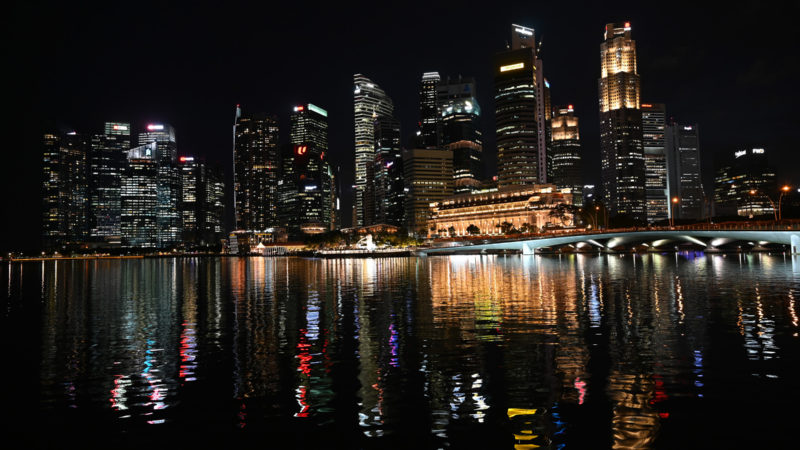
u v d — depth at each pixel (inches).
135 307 1904.5
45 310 1856.5
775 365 861.8
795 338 1075.3
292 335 1232.2
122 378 866.1
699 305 1589.6
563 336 1136.2
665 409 669.9
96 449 583.2
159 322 1497.3
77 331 1355.8
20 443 601.6
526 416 655.8
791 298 1742.1
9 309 1894.7
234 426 644.1
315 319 1485.0
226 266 7273.6
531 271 3656.5
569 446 566.6
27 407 725.3
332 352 1031.6
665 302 1673.2
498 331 1214.9
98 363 974.4
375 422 647.8
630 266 3981.3
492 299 1877.5
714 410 662.5
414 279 3083.2
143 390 797.2
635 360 910.4
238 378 853.8
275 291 2476.6
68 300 2247.8
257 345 1119.0
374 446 577.3
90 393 786.2
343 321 1433.3
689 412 657.0
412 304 1787.6
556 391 749.9
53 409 716.0
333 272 4303.6
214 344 1139.3
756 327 1207.6
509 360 930.7
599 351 984.9
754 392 727.7
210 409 706.2
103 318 1605.6
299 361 962.1
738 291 1973.4
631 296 1861.5
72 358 1018.1
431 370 875.4
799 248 5265.8
